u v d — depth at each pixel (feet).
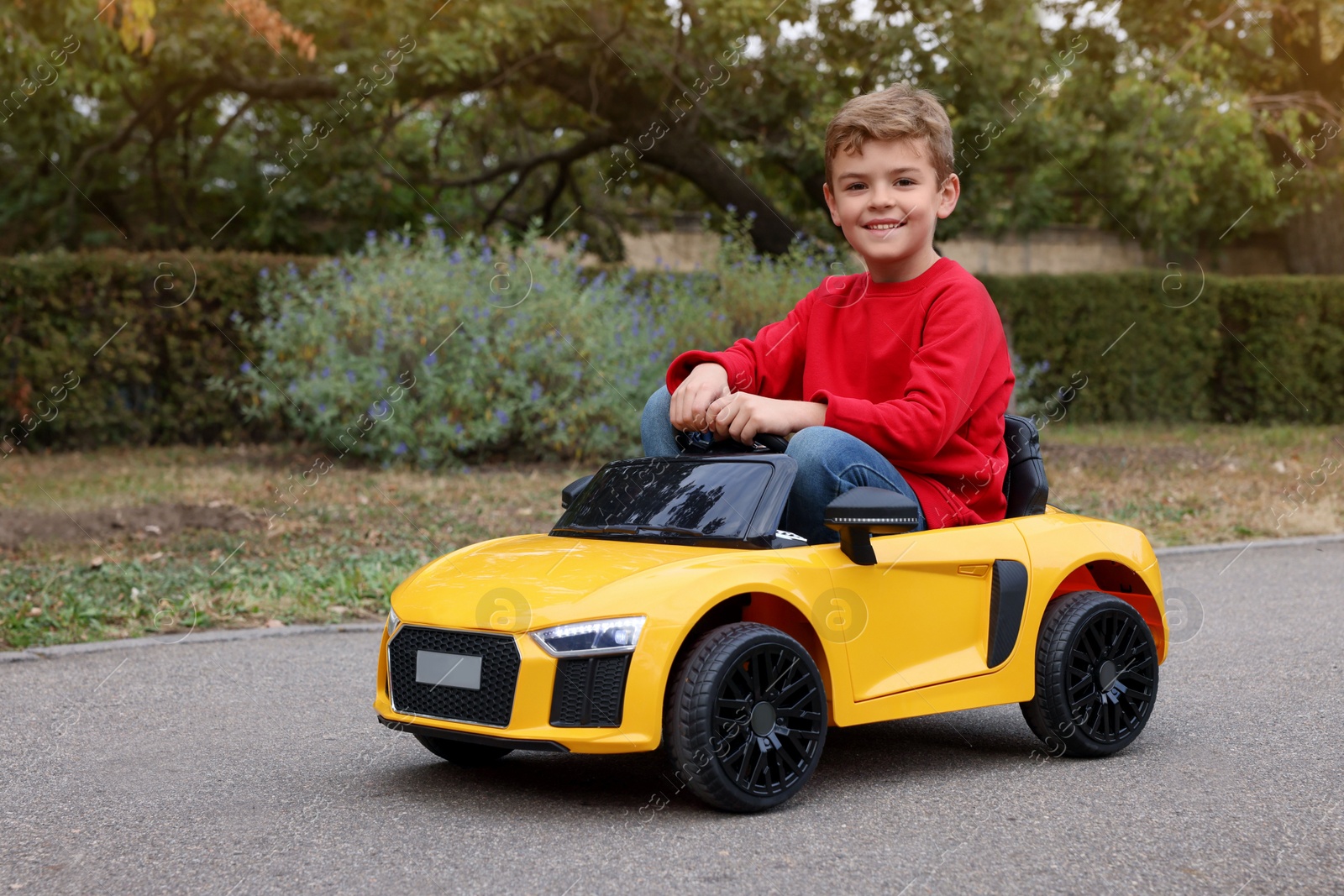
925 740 16.98
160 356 53.47
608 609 12.84
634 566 13.57
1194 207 73.82
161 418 53.67
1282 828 12.74
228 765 15.87
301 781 15.06
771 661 13.24
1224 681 20.11
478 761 15.93
